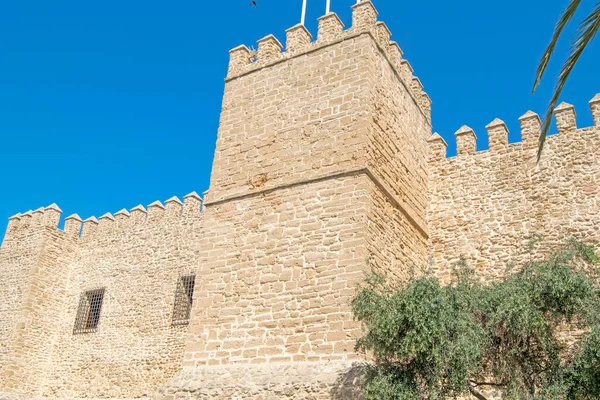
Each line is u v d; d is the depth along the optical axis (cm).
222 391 1548
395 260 1731
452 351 1186
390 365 1265
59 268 3117
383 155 1778
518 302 1257
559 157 1973
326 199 1656
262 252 1695
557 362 1243
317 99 1816
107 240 3098
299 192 1711
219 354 1639
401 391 1194
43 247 3072
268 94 1923
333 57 1852
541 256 1866
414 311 1237
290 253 1647
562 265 1329
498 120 2138
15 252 3173
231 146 1914
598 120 1961
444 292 1275
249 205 1783
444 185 2131
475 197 2059
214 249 1786
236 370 1584
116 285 2931
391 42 2033
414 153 2059
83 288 3056
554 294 1273
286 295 1602
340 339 1470
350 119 1725
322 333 1504
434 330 1198
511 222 1962
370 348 1289
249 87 1980
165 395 1625
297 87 1873
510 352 1252
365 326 1443
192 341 1702
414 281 1318
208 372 1625
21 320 2908
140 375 2627
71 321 3008
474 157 2125
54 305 3048
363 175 1631
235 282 1703
